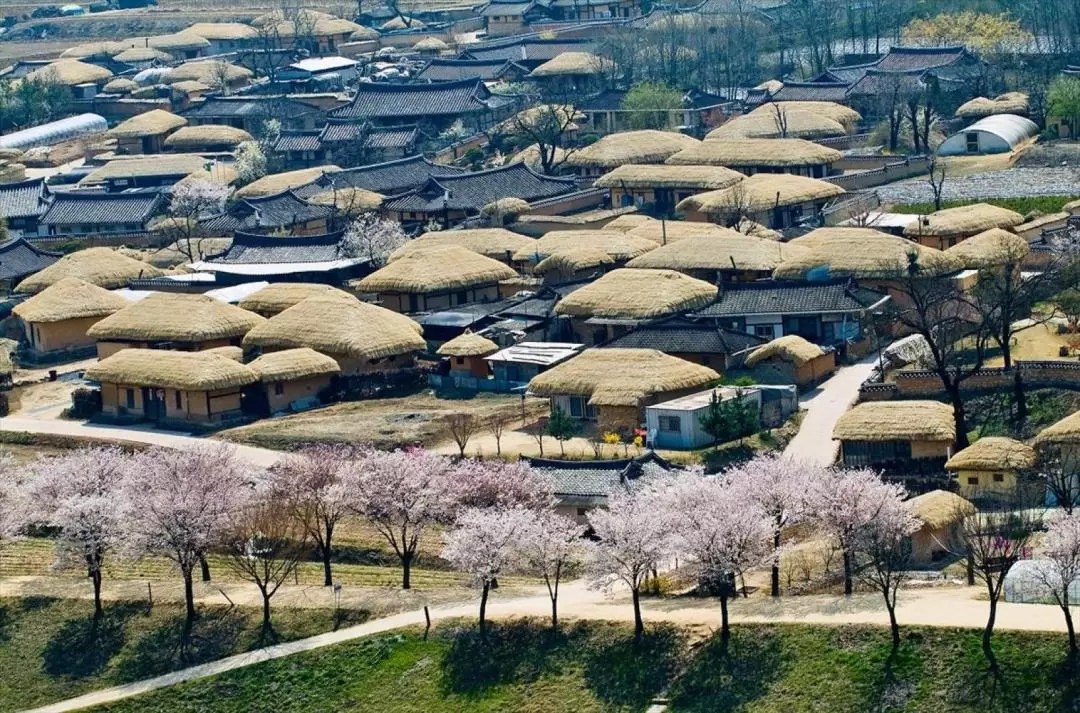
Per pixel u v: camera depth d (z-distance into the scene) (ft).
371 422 426.10
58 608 341.62
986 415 383.86
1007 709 265.54
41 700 319.88
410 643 309.22
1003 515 319.88
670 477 339.77
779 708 276.00
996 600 278.87
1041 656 270.26
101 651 328.29
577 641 300.20
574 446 396.16
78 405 463.01
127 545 331.16
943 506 320.09
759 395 400.06
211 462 360.28
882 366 418.31
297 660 311.68
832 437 371.15
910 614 285.84
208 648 322.34
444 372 465.88
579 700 289.12
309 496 345.31
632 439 399.03
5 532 363.35
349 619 323.37
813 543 329.31
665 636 295.07
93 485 364.38
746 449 380.58
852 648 281.54
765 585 314.96
